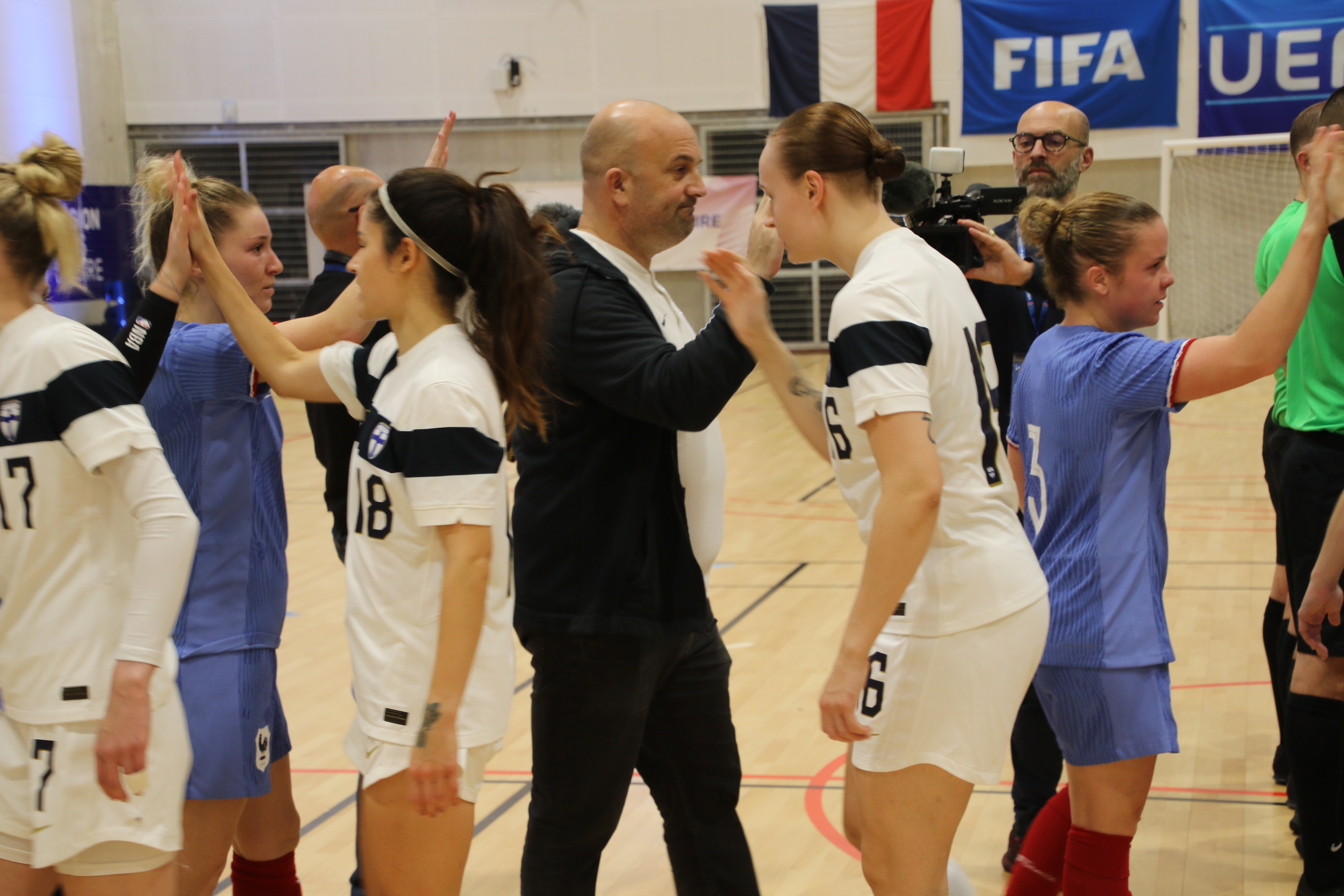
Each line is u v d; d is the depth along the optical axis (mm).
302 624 5566
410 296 1947
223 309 2211
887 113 14383
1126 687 2254
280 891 2621
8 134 13016
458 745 1882
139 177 2496
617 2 14664
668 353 2199
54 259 1884
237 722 2318
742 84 14648
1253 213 13414
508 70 14852
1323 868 2723
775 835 3277
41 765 1824
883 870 1984
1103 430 2240
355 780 3736
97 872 1847
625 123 2311
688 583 2359
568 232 2398
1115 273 2301
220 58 15047
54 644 1825
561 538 2279
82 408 1791
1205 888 2902
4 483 1822
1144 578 2268
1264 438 3186
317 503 8500
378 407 1949
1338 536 2488
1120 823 2311
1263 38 13156
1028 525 2408
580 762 2320
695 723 2465
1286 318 2021
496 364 1960
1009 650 1908
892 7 14117
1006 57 13922
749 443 10547
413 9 14852
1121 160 13828
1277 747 3707
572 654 2287
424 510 1846
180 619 2322
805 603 5711
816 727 4094
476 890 2994
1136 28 13516
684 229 2391
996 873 3023
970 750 1905
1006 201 2971
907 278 1868
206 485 2348
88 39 14320
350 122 15086
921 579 1910
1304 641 2697
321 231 2895
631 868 3137
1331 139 1996
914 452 1762
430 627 1903
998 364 3314
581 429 2270
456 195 1925
